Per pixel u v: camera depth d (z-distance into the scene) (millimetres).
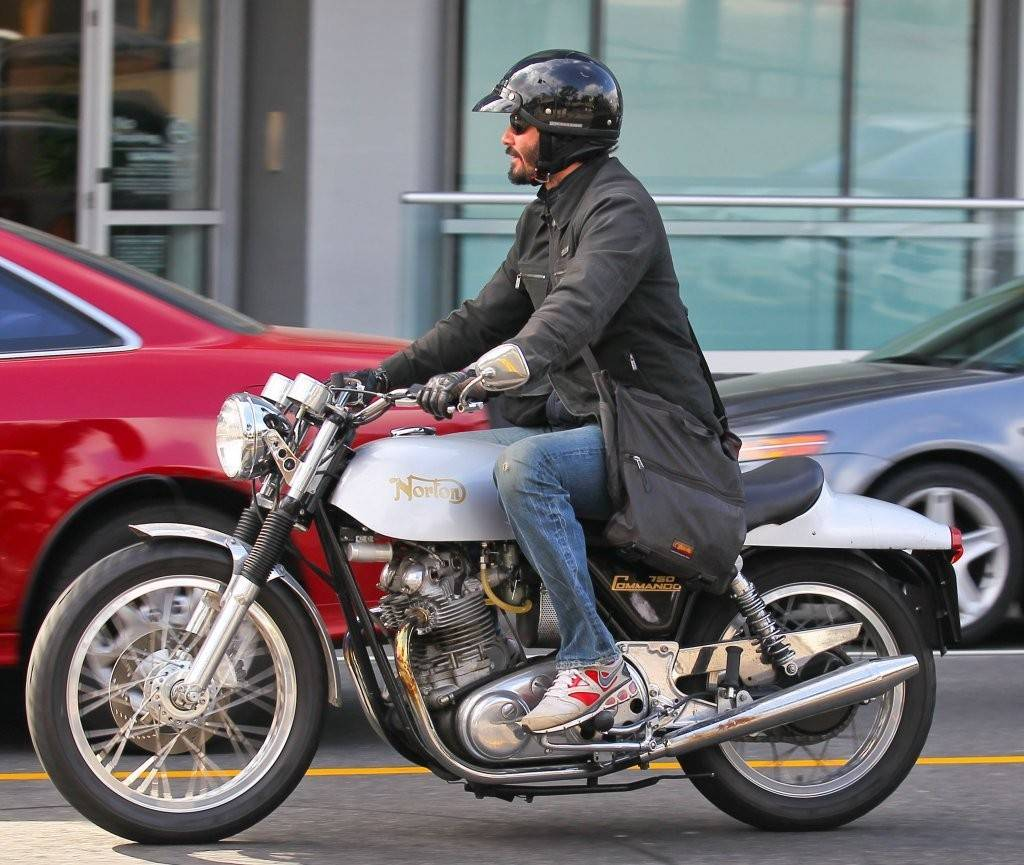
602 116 13109
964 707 18812
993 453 21938
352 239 33625
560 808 14891
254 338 16891
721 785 13945
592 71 13148
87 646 12891
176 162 34562
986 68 37594
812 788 14195
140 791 13250
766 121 37125
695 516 12914
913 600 14523
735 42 36812
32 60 34188
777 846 13773
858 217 34312
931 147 37719
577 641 12992
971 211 34438
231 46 34219
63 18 33969
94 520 16141
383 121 33500
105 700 13352
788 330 34438
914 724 14250
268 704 13898
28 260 16469
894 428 21875
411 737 12969
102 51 33812
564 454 12867
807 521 13914
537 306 13633
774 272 34281
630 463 12844
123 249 34531
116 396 16000
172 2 34250
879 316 34531
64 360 16109
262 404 12703
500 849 13578
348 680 19688
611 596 13578
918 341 24953
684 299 34188
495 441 13672
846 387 22734
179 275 34844
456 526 12828
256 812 13328
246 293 34875
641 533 12758
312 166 33438
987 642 22656
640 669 13469
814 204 34188
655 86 36625
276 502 13008
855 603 14125
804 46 37031
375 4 33250
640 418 12992
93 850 13250
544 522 12688
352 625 13148
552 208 13305
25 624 15812
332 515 13062
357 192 33594
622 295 12773
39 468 15734
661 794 15391
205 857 13133
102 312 16438
